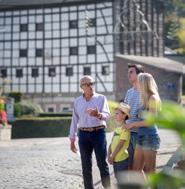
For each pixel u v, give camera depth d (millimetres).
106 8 75000
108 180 12391
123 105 11008
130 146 11180
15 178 16797
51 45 78438
